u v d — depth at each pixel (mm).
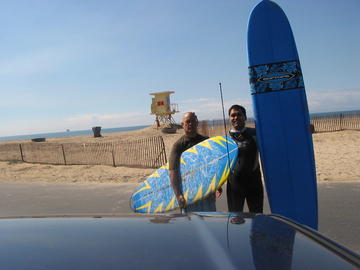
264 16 4203
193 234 1374
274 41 4125
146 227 1478
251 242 1297
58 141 31516
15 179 10203
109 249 1186
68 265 1053
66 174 10820
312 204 3818
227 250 1198
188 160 3469
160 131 34812
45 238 1312
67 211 5723
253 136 3641
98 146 20766
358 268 1139
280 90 4027
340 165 8680
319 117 26938
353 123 22344
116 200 6301
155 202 3857
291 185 3865
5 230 1430
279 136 3936
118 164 12523
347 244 3551
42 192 7500
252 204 3500
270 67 4078
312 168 3875
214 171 3482
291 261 1133
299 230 1514
